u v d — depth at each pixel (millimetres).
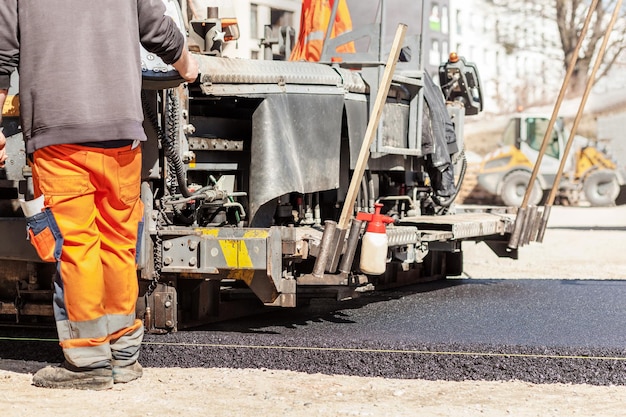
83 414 4785
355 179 6645
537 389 5570
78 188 5293
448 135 10141
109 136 5246
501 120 34656
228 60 7203
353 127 8078
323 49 8461
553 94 49438
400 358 6215
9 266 7059
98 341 5426
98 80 5242
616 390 5574
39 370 5684
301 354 6320
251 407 4980
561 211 28156
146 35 5438
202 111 7594
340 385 5594
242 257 6535
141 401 5102
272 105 7301
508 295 9758
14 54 5277
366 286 8078
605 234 19734
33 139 5254
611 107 33781
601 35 43156
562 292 10023
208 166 7492
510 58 49938
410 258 8234
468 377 5867
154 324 6863
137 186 5547
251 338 6852
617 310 8719
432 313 8438
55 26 5219
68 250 5332
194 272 6633
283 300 6688
